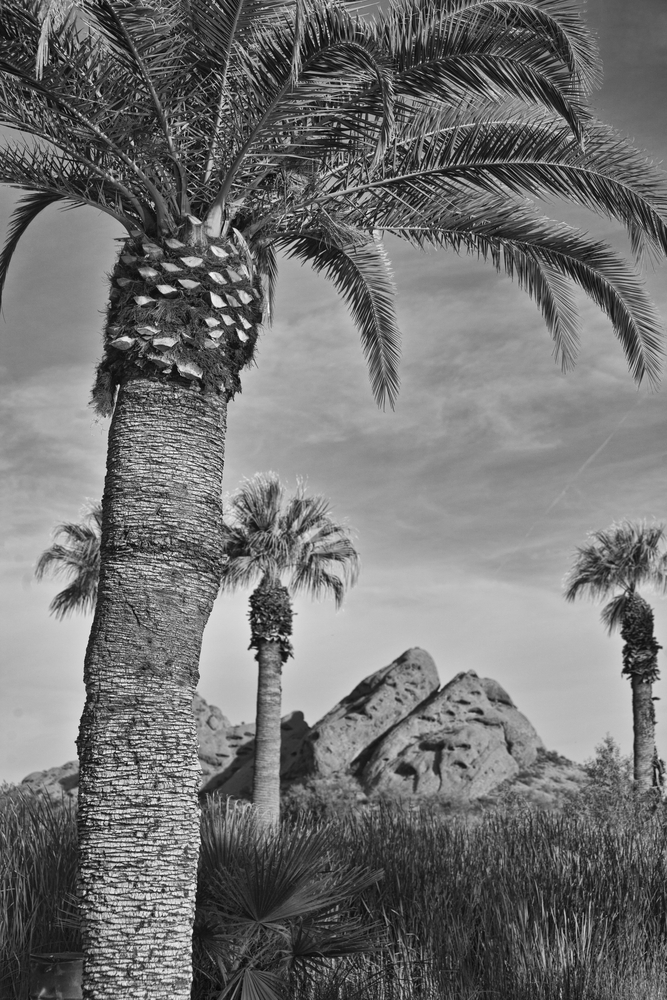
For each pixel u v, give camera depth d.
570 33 6.49
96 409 6.88
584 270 8.63
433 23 6.45
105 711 5.65
